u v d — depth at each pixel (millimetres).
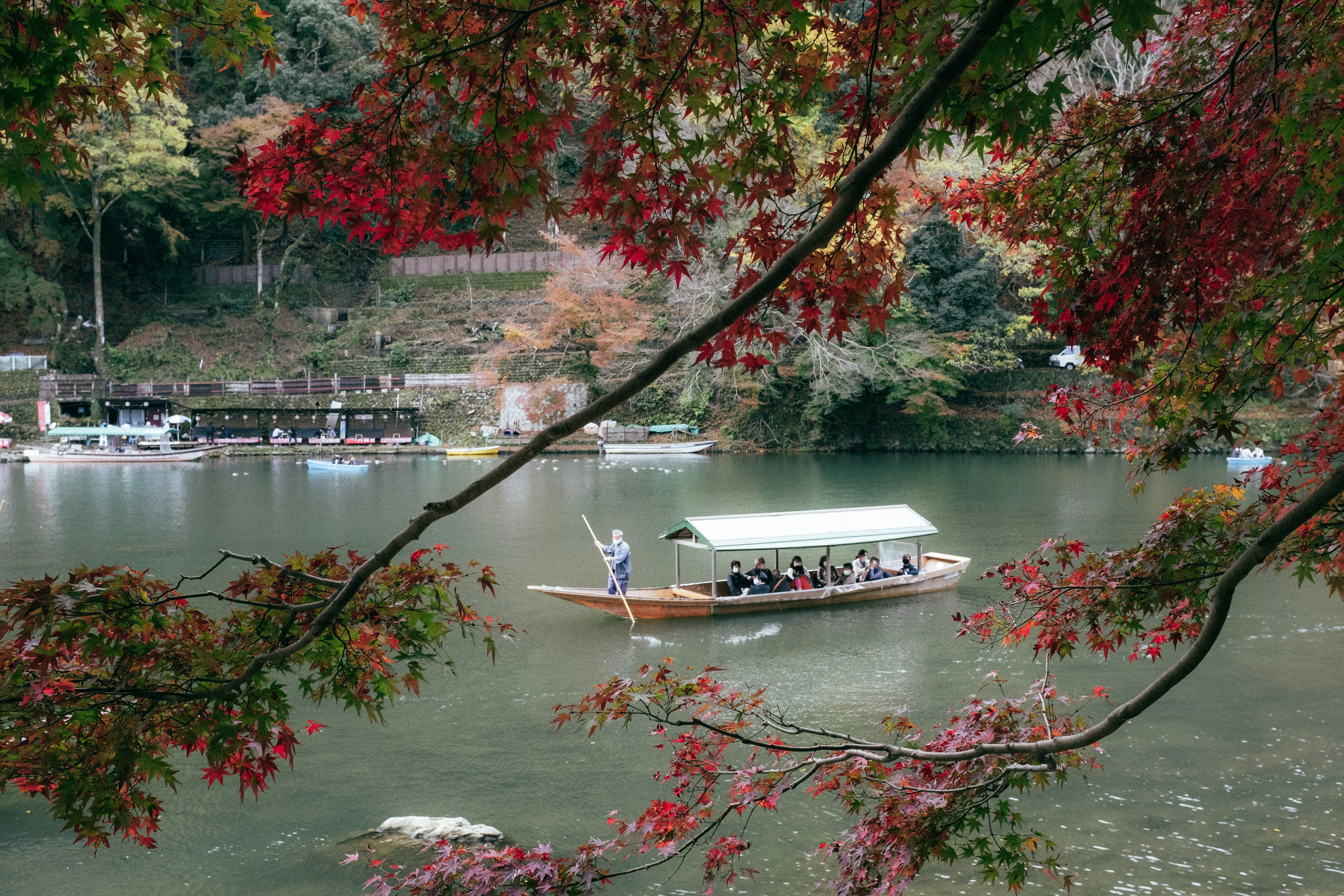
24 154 3543
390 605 3807
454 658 16016
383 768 11430
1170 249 3771
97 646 3266
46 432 60156
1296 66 3605
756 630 17750
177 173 67125
